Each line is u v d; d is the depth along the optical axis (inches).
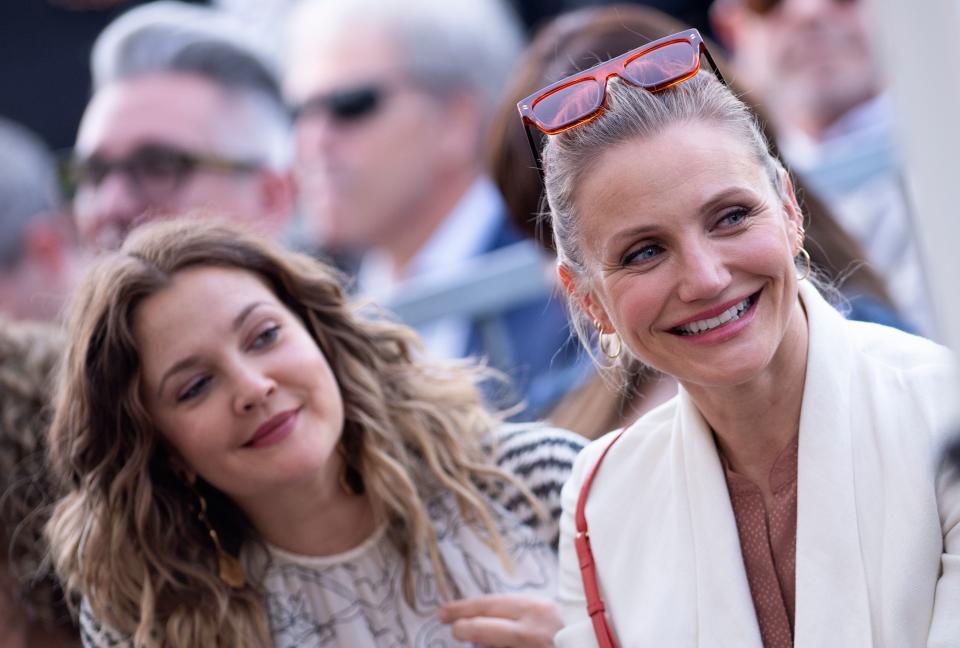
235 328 258.4
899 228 398.6
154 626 271.0
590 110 184.7
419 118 515.8
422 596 271.6
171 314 260.1
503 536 276.4
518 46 540.4
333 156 522.0
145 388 265.4
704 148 179.5
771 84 479.2
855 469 184.5
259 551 276.8
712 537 194.9
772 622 193.8
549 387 368.8
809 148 477.1
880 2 102.0
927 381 185.0
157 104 493.0
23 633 316.2
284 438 255.8
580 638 211.2
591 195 184.7
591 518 214.7
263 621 270.5
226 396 257.1
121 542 272.1
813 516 184.1
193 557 274.5
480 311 400.2
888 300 297.4
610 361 226.7
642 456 213.2
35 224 487.8
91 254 480.4
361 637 271.0
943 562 176.4
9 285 484.7
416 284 430.6
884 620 176.6
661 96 183.8
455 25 518.3
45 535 293.6
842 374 189.9
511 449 284.7
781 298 182.1
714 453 199.3
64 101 604.7
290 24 563.2
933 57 99.0
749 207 180.2
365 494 276.1
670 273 180.7
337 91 518.6
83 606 283.7
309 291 279.9
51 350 325.4
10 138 532.7
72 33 606.2
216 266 267.1
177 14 528.1
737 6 493.0
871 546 180.5
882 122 470.9
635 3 525.3
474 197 520.1
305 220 532.7
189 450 261.9
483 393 352.2
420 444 279.9
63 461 282.2
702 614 192.9
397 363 293.0
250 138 503.5
